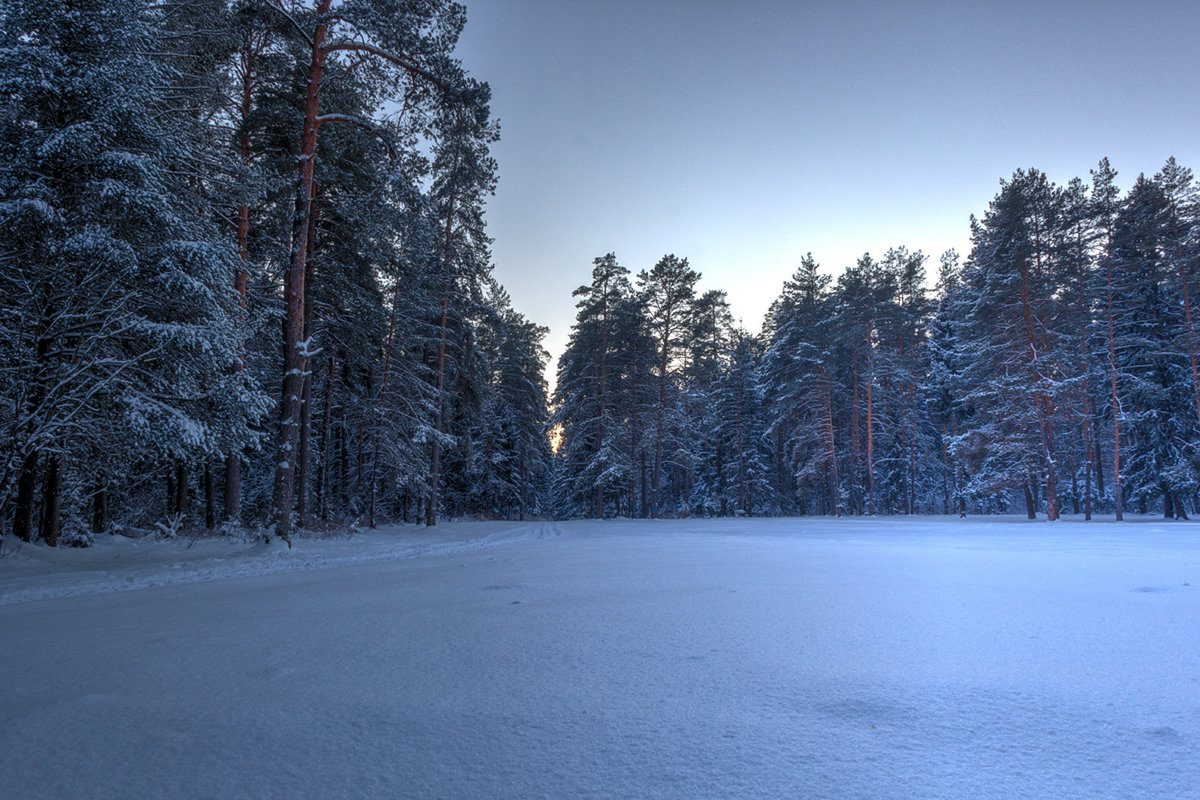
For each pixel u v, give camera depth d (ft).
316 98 51.60
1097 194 105.60
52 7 35.27
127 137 38.22
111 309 37.19
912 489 156.97
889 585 24.38
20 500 40.52
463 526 94.38
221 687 11.14
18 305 37.68
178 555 41.57
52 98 35.60
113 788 7.12
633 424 140.46
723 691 10.64
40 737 8.82
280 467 46.37
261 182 48.65
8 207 32.78
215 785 7.17
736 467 161.38
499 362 148.36
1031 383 104.58
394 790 6.97
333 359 81.87
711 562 34.83
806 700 10.12
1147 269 107.24
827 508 169.27
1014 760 7.66
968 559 35.86
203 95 49.03
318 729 8.99
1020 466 107.34
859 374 150.61
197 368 39.40
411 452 87.97
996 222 108.88
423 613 18.67
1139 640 14.23
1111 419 122.62
